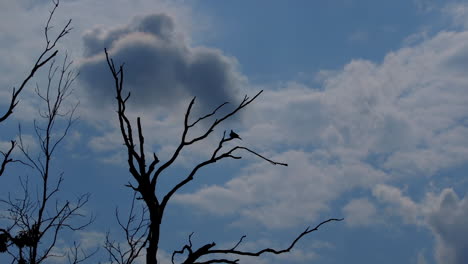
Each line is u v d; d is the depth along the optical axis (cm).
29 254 1074
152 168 1016
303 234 1037
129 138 1022
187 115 1027
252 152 1065
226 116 1050
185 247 1012
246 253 1005
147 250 998
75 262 1076
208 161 1060
